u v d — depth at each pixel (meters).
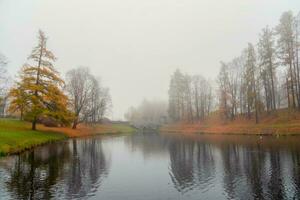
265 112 64.88
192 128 90.62
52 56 49.31
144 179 21.52
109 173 23.70
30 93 47.03
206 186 19.03
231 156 30.88
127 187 19.06
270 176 20.86
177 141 52.72
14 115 71.75
